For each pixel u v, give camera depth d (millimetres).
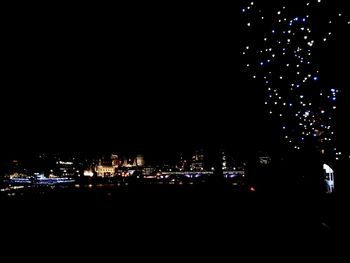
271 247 7672
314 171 14422
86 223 11719
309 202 11922
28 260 7438
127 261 7207
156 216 12805
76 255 7754
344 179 11961
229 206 13000
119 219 12445
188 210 13531
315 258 6723
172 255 7504
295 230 9039
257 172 19062
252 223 10312
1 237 9609
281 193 13594
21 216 12922
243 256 7160
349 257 6648
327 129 12016
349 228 8273
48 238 9516
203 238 8984
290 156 15242
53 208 14852
